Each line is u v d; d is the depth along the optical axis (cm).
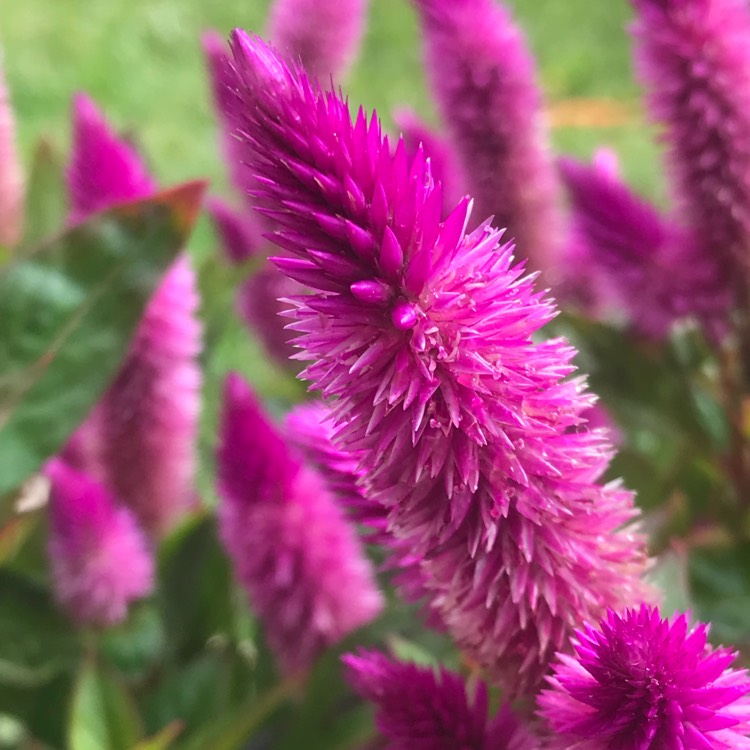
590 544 12
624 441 27
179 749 20
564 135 70
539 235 26
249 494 19
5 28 80
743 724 11
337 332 11
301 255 11
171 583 25
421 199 11
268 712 21
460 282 11
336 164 10
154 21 81
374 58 79
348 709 20
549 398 12
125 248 20
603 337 25
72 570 22
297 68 11
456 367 11
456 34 24
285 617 20
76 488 22
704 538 22
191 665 23
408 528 12
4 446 19
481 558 12
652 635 11
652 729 11
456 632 14
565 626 13
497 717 13
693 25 22
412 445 11
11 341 19
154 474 24
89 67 75
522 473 11
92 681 21
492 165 25
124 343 20
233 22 81
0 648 23
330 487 15
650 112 23
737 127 22
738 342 24
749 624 21
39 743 22
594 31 81
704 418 26
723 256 23
